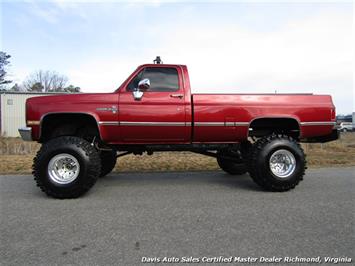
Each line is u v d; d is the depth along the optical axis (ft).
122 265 9.18
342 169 27.17
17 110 92.02
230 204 15.66
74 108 17.56
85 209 14.87
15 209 14.89
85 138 19.42
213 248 10.34
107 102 17.84
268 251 10.10
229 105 18.56
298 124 19.02
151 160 33.37
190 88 18.61
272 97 18.98
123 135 18.16
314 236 11.36
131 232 11.80
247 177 23.50
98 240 11.04
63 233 11.73
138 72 18.49
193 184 20.77
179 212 14.32
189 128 18.45
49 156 16.87
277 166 18.69
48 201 16.39
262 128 20.72
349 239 11.09
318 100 19.38
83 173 16.84
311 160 34.53
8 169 27.91
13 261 9.45
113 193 18.13
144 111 18.03
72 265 9.18
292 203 15.85
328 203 15.85
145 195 17.63
